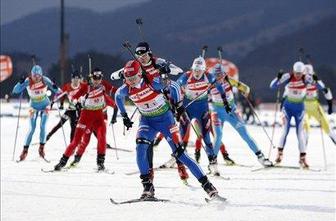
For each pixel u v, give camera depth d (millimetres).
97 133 27125
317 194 18562
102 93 27141
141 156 17734
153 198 17766
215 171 23547
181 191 19750
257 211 15641
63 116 34406
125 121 18047
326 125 30375
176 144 17328
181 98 18047
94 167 28438
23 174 25547
